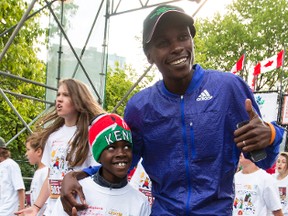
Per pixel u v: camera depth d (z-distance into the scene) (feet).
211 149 6.58
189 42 6.56
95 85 18.95
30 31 33.32
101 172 7.93
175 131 6.77
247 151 6.01
